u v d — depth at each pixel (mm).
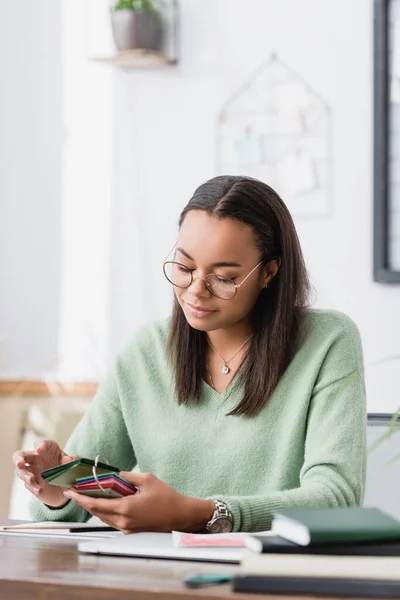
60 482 1600
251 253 1825
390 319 3352
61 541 1621
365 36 3371
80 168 3672
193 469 1938
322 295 3412
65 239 3689
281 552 1213
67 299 3688
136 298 3617
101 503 1538
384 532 1254
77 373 3672
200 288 1807
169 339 1988
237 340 1952
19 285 3736
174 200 3574
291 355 1918
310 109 3422
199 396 1957
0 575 1306
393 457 2014
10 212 3742
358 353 1938
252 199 1836
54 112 3695
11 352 3734
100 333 3654
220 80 3510
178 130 3562
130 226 3621
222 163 3514
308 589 1165
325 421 1832
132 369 2066
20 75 3725
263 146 3469
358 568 1184
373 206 3342
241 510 1583
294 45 3434
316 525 1240
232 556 1354
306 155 3424
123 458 2074
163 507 1538
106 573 1303
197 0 3516
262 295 1936
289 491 1667
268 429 1894
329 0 3398
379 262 3330
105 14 3615
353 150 3385
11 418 3664
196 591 1184
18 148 3730
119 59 3508
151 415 2010
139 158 3609
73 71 3670
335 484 1712
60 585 1257
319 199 3416
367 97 3371
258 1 3463
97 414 2070
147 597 1201
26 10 3713
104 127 3645
